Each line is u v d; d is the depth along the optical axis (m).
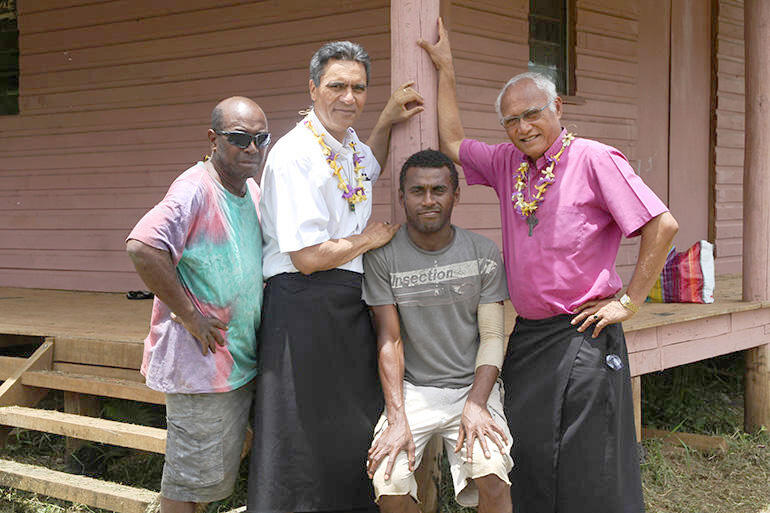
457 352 2.79
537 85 2.63
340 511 2.71
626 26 6.71
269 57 5.83
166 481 2.73
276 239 2.73
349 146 2.79
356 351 2.71
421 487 3.20
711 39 7.58
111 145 6.58
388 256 2.76
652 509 3.92
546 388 2.72
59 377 4.05
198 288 2.62
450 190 2.67
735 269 7.87
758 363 5.13
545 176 2.67
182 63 6.21
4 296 6.31
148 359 2.70
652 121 7.01
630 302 2.64
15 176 7.05
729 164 7.75
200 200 2.56
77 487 3.48
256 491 2.63
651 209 2.54
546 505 2.73
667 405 5.37
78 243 6.80
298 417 2.63
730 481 4.32
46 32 6.78
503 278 2.84
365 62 2.65
